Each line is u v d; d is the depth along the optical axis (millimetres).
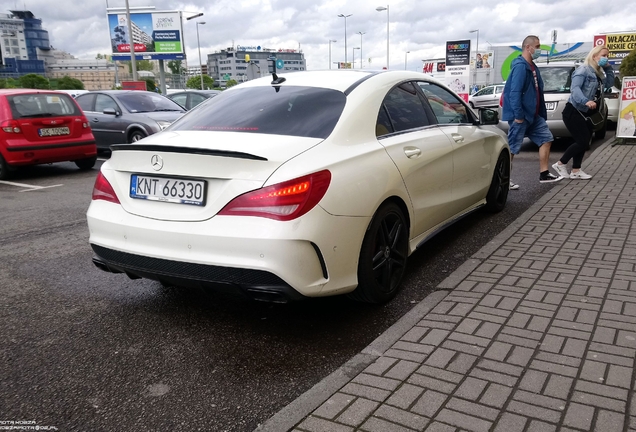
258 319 3574
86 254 5191
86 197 8062
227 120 3684
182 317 3646
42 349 3217
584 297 3484
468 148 4980
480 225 5691
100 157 13023
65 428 2455
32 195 8289
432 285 4078
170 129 3846
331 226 3068
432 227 4453
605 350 2803
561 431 2193
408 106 4297
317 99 3729
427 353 2842
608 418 2262
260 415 2521
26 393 2748
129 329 3477
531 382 2537
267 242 2867
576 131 7543
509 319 3203
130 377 2885
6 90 9828
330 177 3098
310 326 3443
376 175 3447
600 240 4699
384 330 3363
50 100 10047
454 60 22516
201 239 3000
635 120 11281
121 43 53969
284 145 3180
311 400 2475
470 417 2301
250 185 2943
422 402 2418
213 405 2609
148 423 2480
